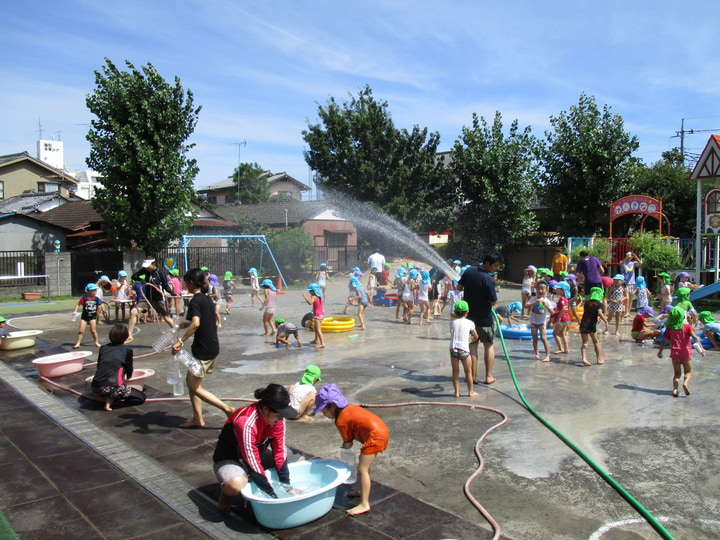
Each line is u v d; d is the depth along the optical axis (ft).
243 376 29.40
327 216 110.63
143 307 48.65
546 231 103.35
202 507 14.43
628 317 50.08
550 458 17.67
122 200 70.13
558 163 86.69
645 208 68.08
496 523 13.34
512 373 25.22
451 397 24.77
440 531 13.02
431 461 17.56
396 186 112.98
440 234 113.80
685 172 91.09
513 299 64.69
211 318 20.31
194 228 98.27
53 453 18.34
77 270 73.20
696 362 31.71
